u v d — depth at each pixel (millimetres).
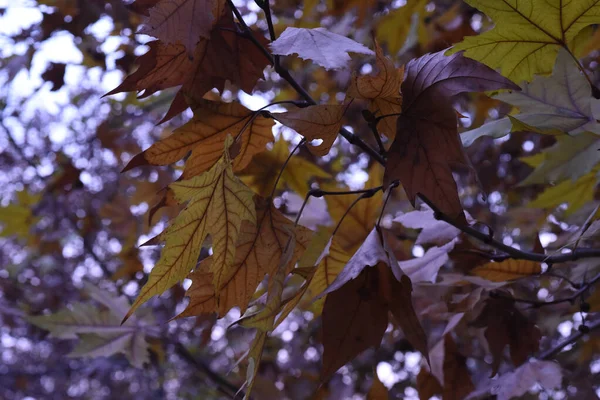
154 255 2570
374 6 2402
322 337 958
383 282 971
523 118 1063
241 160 1067
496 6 1053
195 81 1049
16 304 3244
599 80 1890
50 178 3016
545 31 1065
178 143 1008
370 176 1246
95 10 1957
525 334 1246
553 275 1241
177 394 3873
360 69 2432
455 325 1264
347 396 1863
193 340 3496
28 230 2814
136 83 1025
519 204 2469
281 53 960
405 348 2488
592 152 1124
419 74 986
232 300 1015
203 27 964
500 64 1101
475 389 1343
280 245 1020
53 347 4691
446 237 1214
